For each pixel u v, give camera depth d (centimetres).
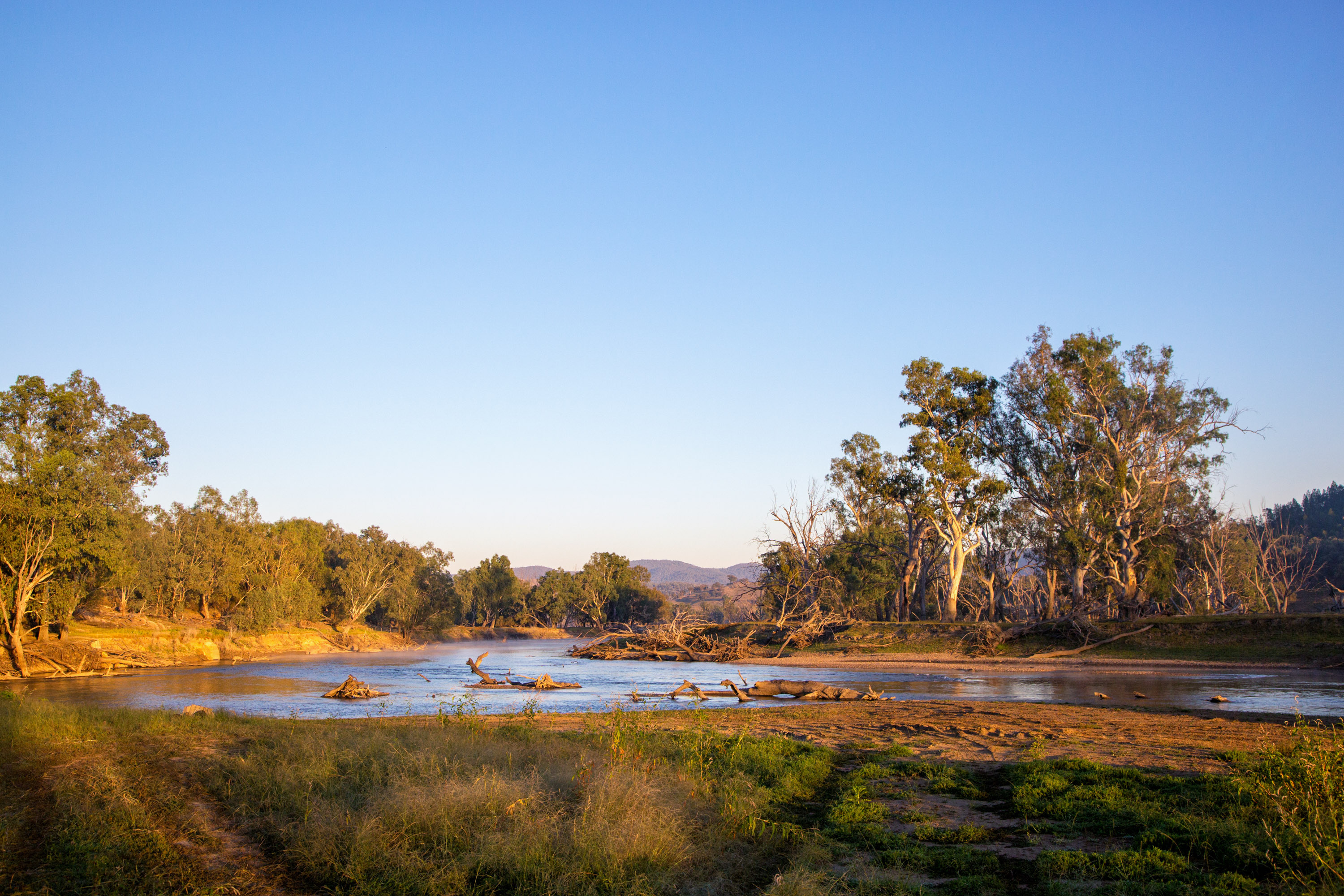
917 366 6359
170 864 817
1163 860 875
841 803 1175
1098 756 1578
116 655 5444
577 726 2036
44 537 4619
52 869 774
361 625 10338
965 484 6094
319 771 1168
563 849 888
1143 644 4906
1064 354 5800
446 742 1431
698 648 6531
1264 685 3494
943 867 898
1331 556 12325
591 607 13612
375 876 821
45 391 5238
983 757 1623
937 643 5600
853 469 7894
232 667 5578
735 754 1461
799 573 6956
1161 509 5562
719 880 854
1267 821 944
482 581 14300
